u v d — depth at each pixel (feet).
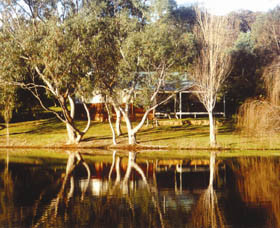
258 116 99.96
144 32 104.94
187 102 175.11
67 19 103.50
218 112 168.45
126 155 104.78
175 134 135.03
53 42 98.32
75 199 55.42
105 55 106.73
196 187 63.67
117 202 53.93
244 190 61.52
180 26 112.47
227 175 74.43
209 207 51.57
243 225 44.80
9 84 106.63
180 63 109.29
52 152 112.27
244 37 186.91
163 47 103.04
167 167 83.97
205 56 119.14
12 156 102.42
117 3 114.62
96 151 114.93
